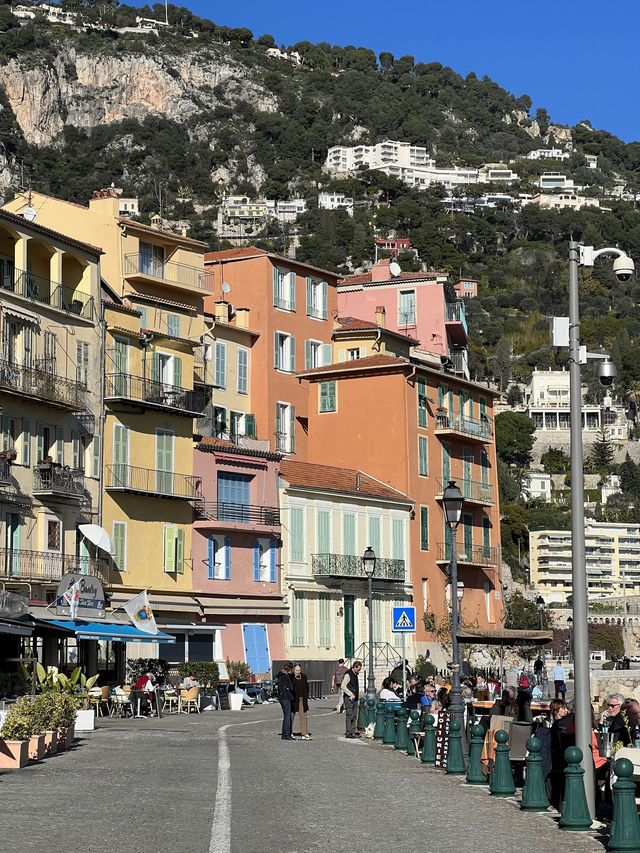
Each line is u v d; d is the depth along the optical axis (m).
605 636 138.75
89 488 55.06
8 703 33.16
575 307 19.92
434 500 77.06
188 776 22.31
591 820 17.03
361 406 75.75
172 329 65.56
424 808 18.72
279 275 78.69
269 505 65.00
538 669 63.19
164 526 59.28
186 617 59.41
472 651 77.56
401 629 38.16
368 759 27.50
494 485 85.12
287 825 16.41
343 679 48.84
